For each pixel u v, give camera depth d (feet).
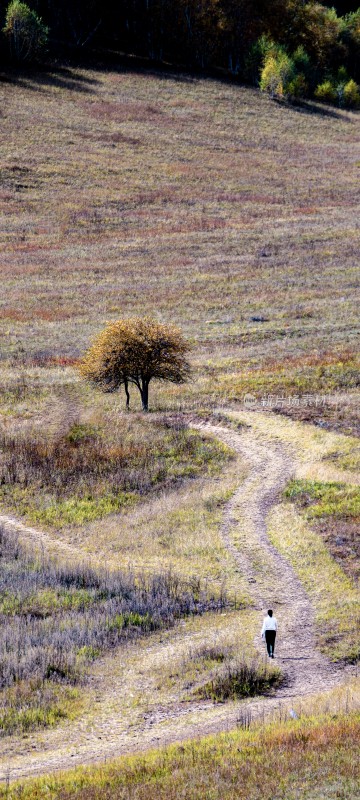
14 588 84.89
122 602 81.41
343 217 287.69
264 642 73.46
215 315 202.80
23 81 386.32
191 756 48.67
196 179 316.81
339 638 73.41
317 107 442.50
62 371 165.07
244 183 318.45
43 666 68.08
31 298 212.02
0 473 117.80
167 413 141.69
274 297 215.31
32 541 100.48
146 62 452.35
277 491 111.14
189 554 94.68
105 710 62.23
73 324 196.03
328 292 219.61
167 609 80.94
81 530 103.71
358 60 509.76
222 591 84.48
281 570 89.71
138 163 325.01
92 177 305.32
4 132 328.90
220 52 474.90
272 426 135.13
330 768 43.11
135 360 138.51
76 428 132.46
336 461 118.93
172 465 121.29
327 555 90.84
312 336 185.88
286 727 52.37
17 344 181.98
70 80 402.72
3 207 272.31
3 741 57.21
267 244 258.78
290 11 472.85
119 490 114.73
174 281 228.02
